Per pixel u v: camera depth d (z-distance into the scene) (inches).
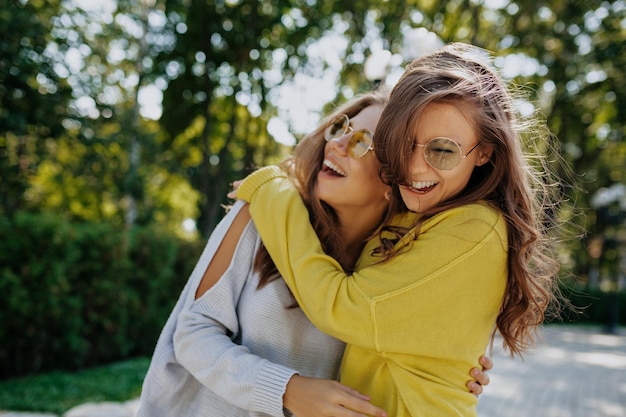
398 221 62.2
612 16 627.5
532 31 630.5
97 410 196.4
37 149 426.9
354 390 54.9
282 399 54.7
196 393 63.9
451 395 55.5
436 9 593.0
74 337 276.7
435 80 53.0
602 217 687.7
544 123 66.2
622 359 455.2
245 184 66.9
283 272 61.1
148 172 649.0
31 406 205.8
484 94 53.5
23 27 368.8
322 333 64.3
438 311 54.9
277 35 661.9
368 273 56.2
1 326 247.3
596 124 804.0
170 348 63.9
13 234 249.9
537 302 59.7
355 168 63.1
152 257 335.9
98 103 470.3
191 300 63.6
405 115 52.4
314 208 65.2
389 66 78.2
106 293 297.6
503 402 263.9
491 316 58.2
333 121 68.3
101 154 508.4
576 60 667.4
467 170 55.4
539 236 57.1
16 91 378.0
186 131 707.4
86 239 285.9
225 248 65.7
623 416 248.4
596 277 1065.5
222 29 624.7
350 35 647.8
